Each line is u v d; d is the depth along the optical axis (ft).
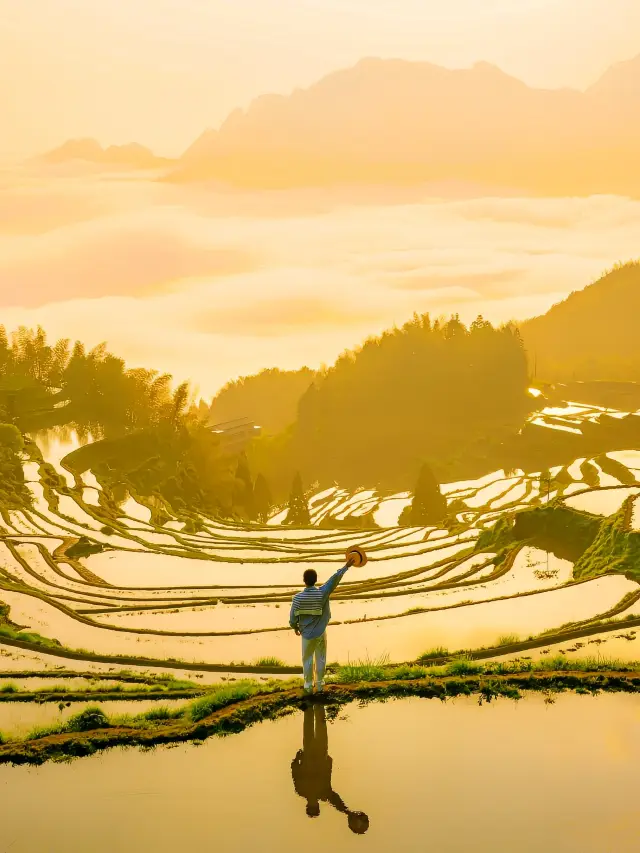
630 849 33.04
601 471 425.28
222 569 270.67
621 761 42.09
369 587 214.69
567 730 46.83
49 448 588.09
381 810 37.06
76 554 298.56
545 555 218.18
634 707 50.88
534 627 124.98
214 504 586.04
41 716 64.54
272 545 344.69
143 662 114.73
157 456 599.98
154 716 53.52
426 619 136.87
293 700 53.47
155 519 424.05
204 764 43.47
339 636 124.98
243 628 155.22
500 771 41.11
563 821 35.53
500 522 251.80
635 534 184.65
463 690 54.49
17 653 123.24
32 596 190.80
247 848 33.76
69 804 38.86
